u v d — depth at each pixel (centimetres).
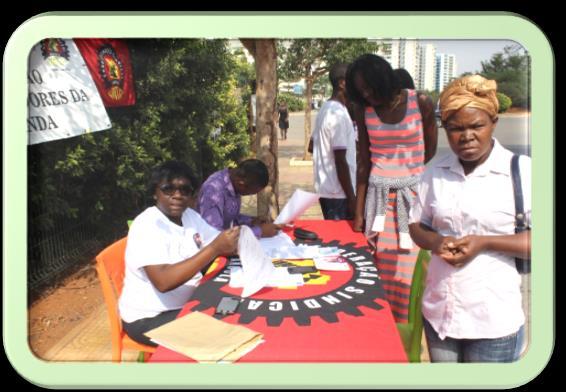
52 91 301
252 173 275
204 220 262
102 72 365
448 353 204
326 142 353
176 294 237
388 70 264
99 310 364
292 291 208
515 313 193
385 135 280
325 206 369
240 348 168
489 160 187
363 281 217
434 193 199
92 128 335
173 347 168
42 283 377
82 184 438
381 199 287
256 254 213
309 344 170
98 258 228
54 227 404
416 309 228
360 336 174
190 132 518
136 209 484
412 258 290
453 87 180
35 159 308
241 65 607
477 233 192
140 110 454
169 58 455
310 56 569
